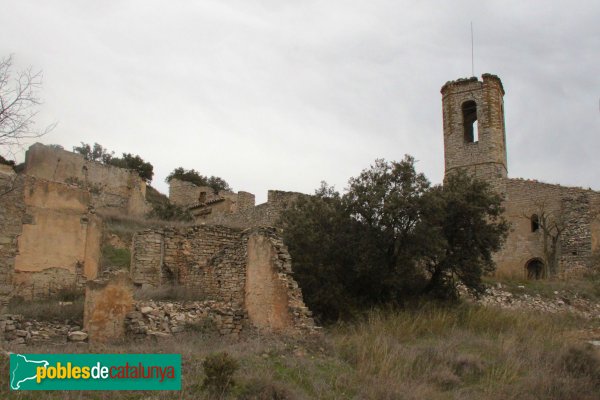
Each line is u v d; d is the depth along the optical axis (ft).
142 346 42.42
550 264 118.42
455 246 76.28
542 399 35.32
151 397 28.43
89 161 150.82
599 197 121.29
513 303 87.51
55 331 49.08
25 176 64.13
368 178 72.84
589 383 38.65
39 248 64.44
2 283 52.95
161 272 69.21
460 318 63.87
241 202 147.54
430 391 34.83
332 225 70.54
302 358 39.04
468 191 77.05
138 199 158.51
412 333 54.39
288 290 51.06
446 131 143.64
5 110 48.26
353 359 41.04
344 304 64.85
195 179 238.07
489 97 138.82
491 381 38.19
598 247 116.37
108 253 98.17
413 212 68.49
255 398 29.25
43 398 27.09
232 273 59.62
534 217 126.00
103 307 50.08
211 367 30.60
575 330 68.18
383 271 68.90
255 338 47.80
